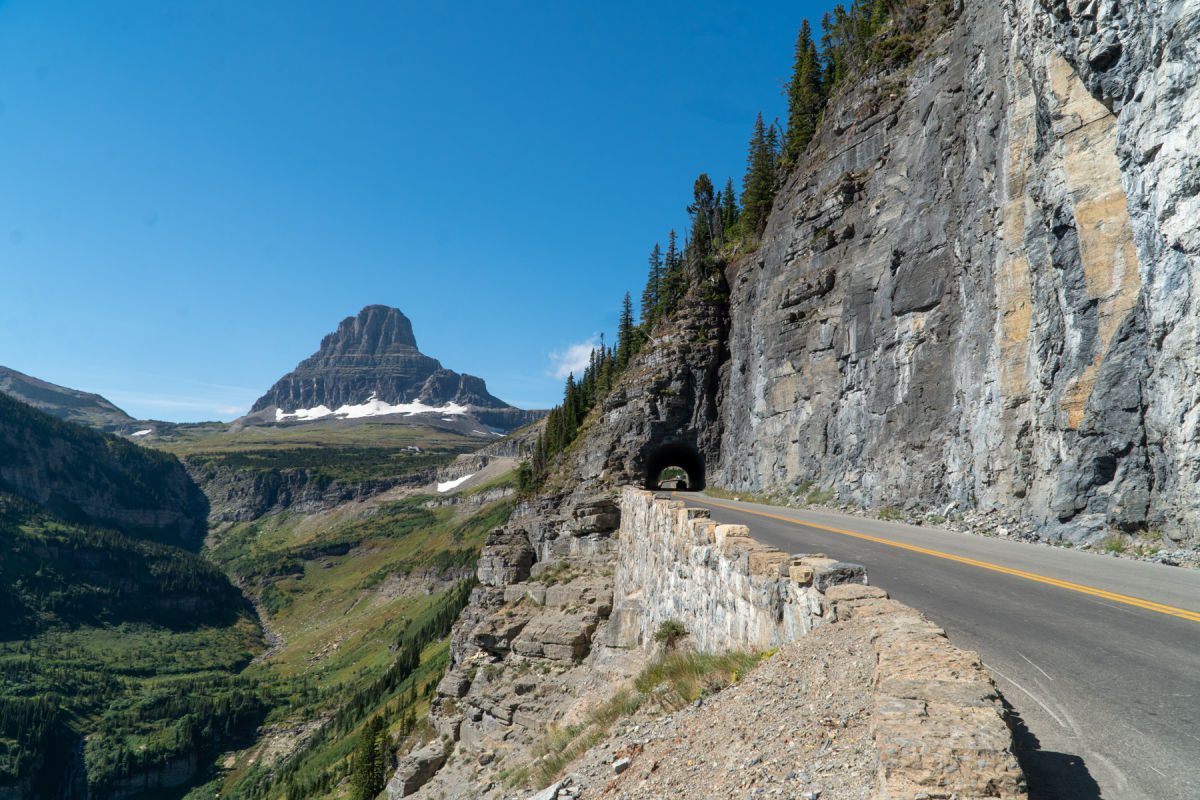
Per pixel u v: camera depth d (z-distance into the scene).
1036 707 5.69
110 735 138.50
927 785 3.39
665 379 61.75
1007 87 24.11
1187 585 10.88
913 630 5.62
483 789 27.28
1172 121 14.78
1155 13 15.28
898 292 32.28
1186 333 14.42
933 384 28.95
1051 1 18.88
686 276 74.81
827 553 15.54
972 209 26.70
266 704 154.88
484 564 48.69
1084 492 17.48
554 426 96.25
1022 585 11.09
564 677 31.17
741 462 51.88
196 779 128.00
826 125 49.59
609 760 8.23
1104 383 17.27
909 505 28.36
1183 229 14.48
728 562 11.40
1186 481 14.40
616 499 39.53
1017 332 22.62
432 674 103.88
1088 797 4.12
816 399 40.31
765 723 6.02
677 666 11.61
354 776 62.62
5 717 133.00
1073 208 19.11
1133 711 5.45
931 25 40.00
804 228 45.72
